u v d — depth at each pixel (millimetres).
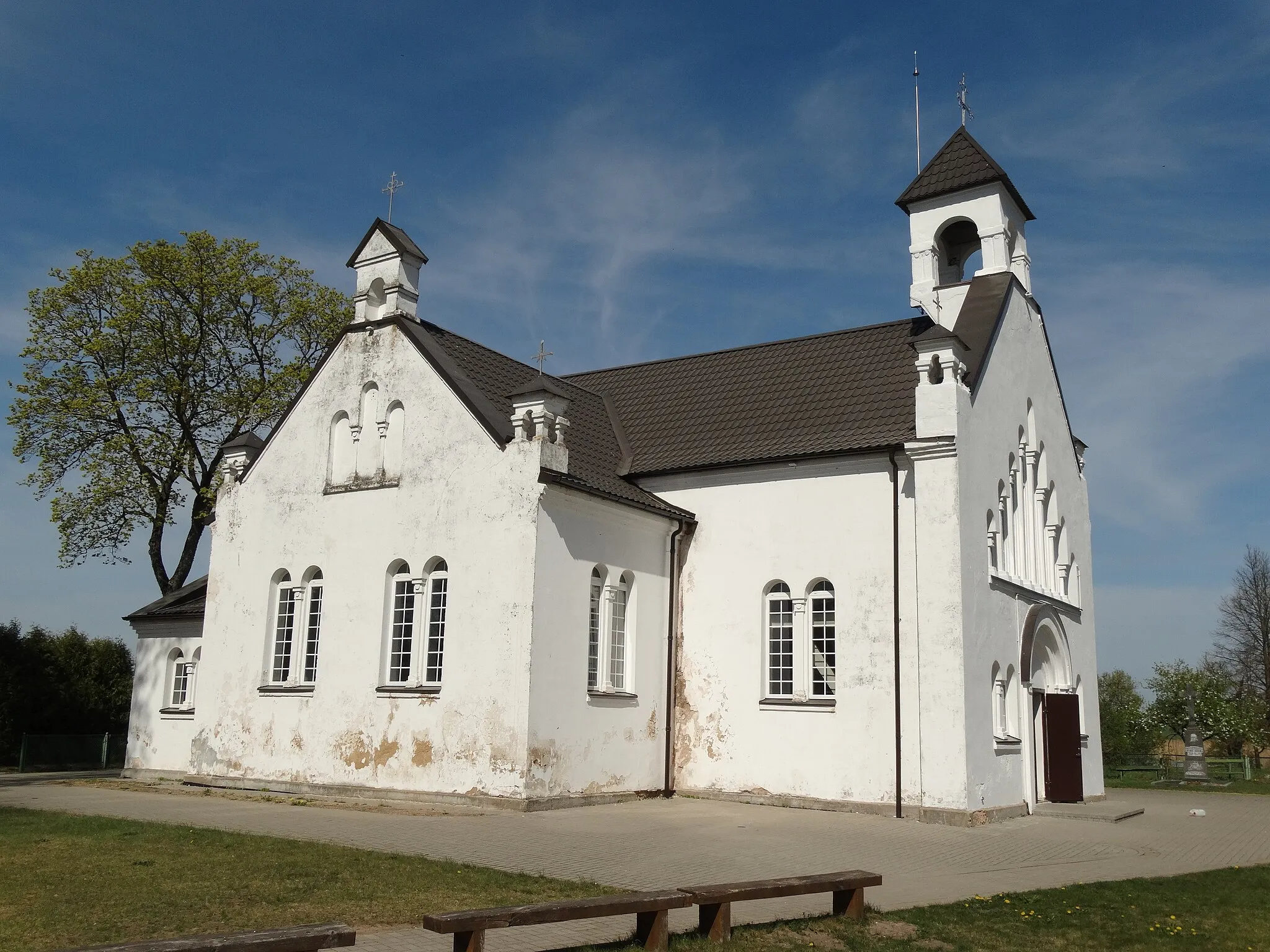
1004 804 24031
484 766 22359
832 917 12180
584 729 23594
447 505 24203
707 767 25781
